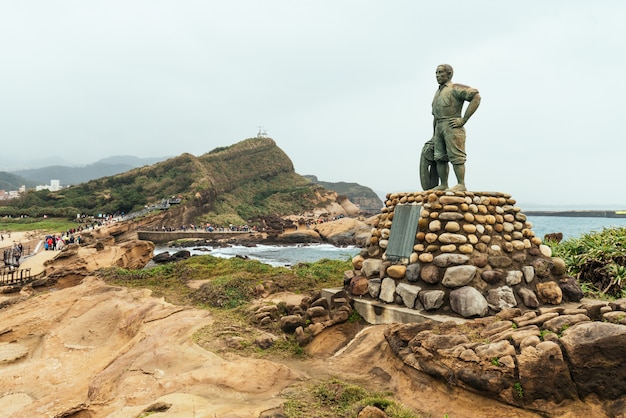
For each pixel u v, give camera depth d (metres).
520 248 9.03
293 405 5.95
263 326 9.91
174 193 97.88
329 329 9.15
